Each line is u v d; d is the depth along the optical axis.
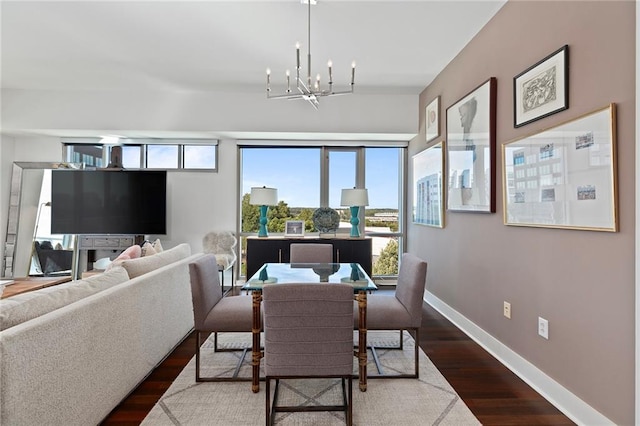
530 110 2.12
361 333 2.10
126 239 4.59
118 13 2.58
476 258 2.88
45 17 2.63
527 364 2.19
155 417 1.81
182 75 3.82
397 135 4.55
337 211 4.98
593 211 1.64
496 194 2.56
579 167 1.73
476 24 2.72
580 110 1.74
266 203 4.33
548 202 1.96
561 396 1.88
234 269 4.85
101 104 4.32
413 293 2.24
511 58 2.37
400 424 1.76
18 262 4.56
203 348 2.73
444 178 3.52
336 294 1.68
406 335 3.03
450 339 2.92
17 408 1.21
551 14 1.96
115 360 1.82
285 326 1.70
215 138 4.79
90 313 1.61
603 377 1.61
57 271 4.57
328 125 4.45
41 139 4.74
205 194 4.89
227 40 3.00
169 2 2.44
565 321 1.86
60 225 4.55
